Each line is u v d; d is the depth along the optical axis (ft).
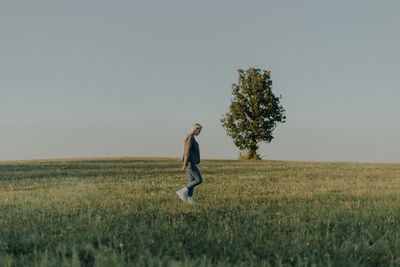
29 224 18.89
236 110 151.74
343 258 13.48
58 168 65.21
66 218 20.42
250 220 20.12
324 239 15.94
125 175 54.03
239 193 34.78
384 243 15.47
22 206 25.84
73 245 13.97
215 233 16.53
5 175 53.16
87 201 27.94
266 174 57.11
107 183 43.50
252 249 14.15
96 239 15.60
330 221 20.01
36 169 63.16
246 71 155.74
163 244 14.51
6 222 19.47
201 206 26.20
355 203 28.17
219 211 23.73
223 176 53.11
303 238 16.02
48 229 17.83
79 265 11.76
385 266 13.28
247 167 72.74
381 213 22.88
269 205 26.73
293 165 80.79
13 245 14.57
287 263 12.88
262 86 151.53
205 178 50.24
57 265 11.87
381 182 46.19
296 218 20.84
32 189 38.86
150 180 47.26
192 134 29.12
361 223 19.76
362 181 47.42
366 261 13.58
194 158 29.37
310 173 59.11
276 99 154.30
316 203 27.91
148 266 11.91
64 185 41.70
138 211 23.66
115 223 19.15
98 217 19.86
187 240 15.69
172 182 44.70
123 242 14.96
